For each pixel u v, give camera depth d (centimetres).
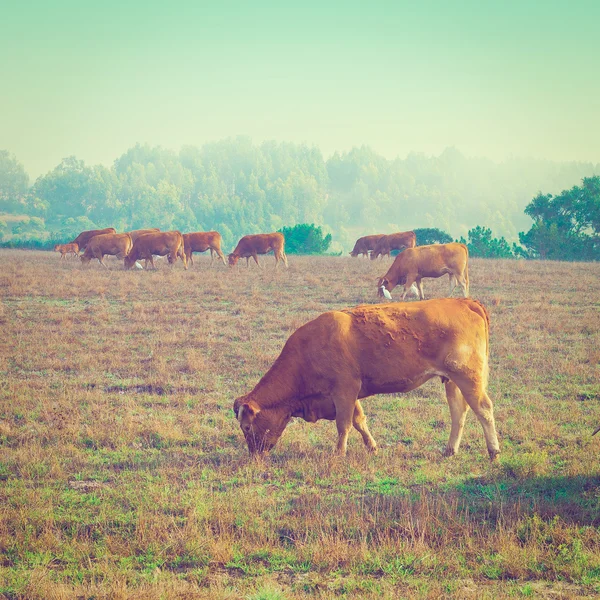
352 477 1088
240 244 4819
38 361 1931
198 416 1430
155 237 4609
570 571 759
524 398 1543
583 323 2403
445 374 1160
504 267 4588
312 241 8119
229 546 845
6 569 789
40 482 1080
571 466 1088
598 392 1575
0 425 1344
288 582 774
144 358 1989
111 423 1373
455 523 878
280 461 1166
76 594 731
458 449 1208
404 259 3003
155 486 1046
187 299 3141
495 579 765
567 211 8856
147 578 773
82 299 3161
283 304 2962
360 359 1172
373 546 831
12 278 3806
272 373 1216
